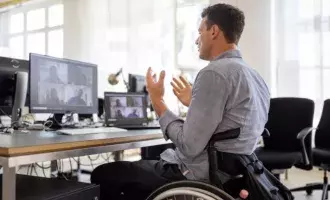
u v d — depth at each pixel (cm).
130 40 497
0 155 111
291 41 370
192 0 445
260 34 385
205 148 125
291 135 273
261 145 293
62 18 570
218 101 121
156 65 473
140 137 168
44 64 188
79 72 214
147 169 148
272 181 135
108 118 216
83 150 137
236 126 124
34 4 608
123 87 365
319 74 355
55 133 165
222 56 136
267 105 140
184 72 434
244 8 392
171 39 462
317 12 355
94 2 534
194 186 120
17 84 223
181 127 129
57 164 357
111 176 152
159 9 473
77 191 140
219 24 135
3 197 113
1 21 659
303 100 275
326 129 275
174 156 144
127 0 501
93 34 534
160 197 124
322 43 354
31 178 158
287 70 372
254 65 388
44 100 187
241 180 123
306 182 340
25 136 149
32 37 612
